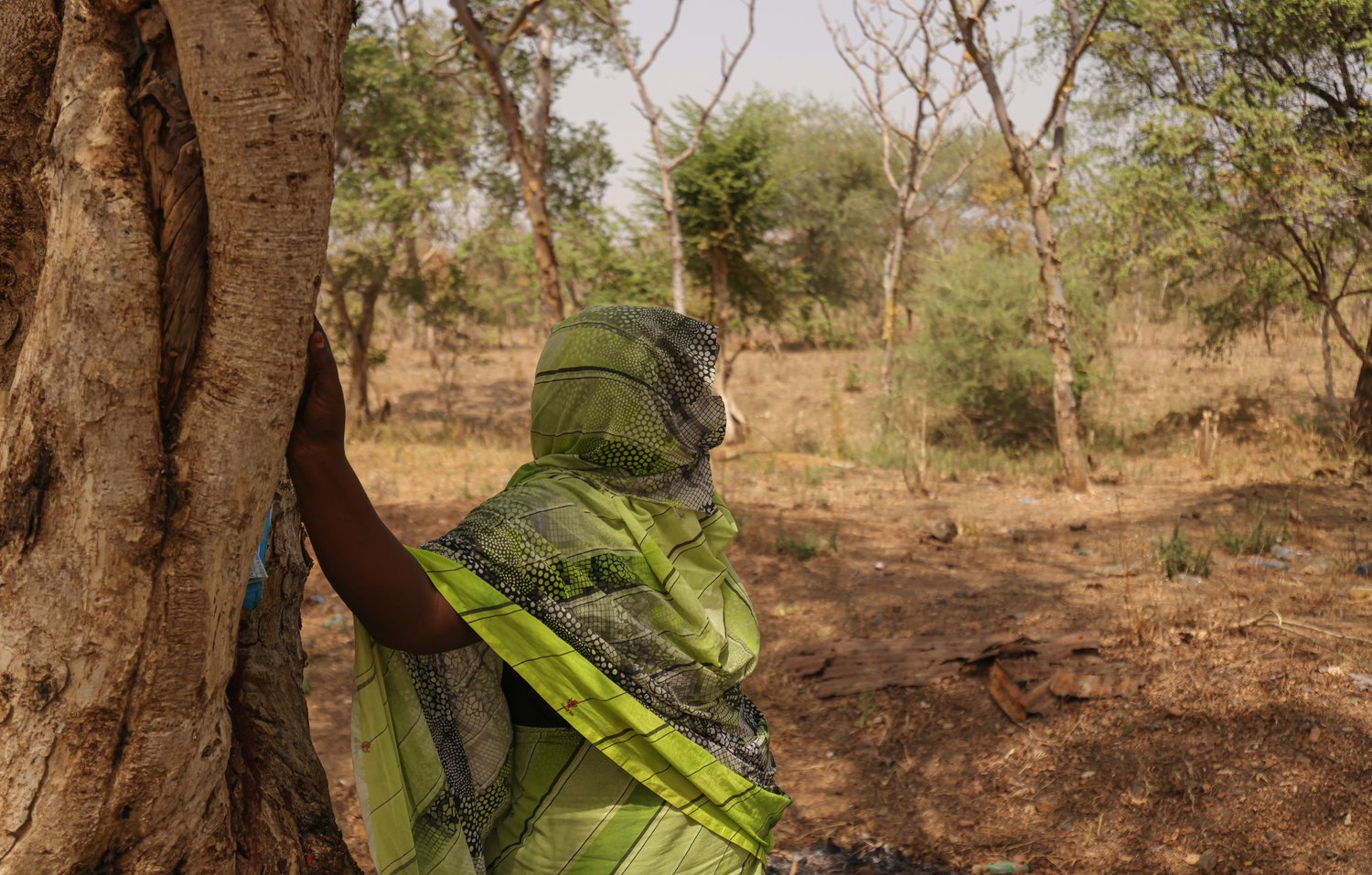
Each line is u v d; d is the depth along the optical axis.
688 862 1.50
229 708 1.49
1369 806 3.78
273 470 1.17
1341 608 5.88
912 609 6.61
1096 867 3.79
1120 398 19.72
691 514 1.55
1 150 1.20
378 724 1.43
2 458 1.12
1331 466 11.96
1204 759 4.21
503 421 24.92
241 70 1.01
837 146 33.66
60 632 1.11
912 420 18.34
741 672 1.57
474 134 21.55
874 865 3.96
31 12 1.17
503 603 1.34
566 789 1.50
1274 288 15.18
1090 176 13.96
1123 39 13.11
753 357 31.25
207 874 1.26
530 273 19.89
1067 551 8.48
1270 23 12.48
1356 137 12.25
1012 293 18.06
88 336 1.07
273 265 1.09
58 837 1.13
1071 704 4.77
